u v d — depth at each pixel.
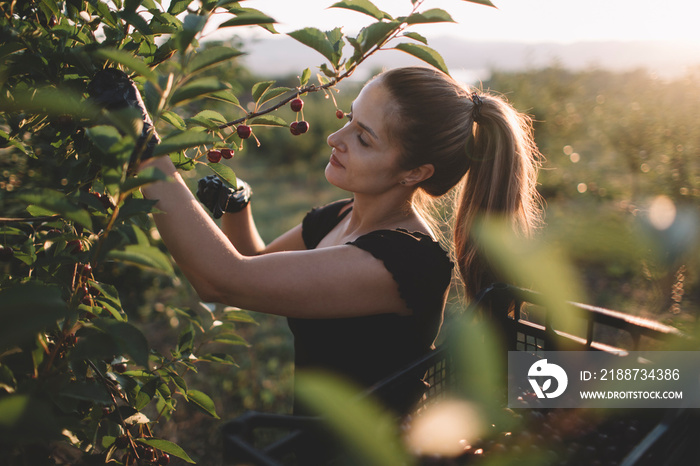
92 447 1.06
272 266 1.08
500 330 1.24
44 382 0.71
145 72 0.67
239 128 1.12
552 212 4.58
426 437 0.95
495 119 1.30
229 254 1.03
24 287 0.59
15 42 0.88
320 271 1.10
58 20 1.05
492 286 1.21
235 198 1.53
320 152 9.71
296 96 1.14
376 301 1.17
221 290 1.04
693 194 4.25
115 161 0.68
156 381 1.18
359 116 1.24
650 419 1.04
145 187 0.96
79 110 0.83
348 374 1.27
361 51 1.01
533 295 1.19
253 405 2.93
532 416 1.06
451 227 1.69
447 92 1.25
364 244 1.17
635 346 1.02
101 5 0.97
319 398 0.46
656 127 5.67
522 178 1.33
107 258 0.68
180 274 3.43
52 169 1.48
